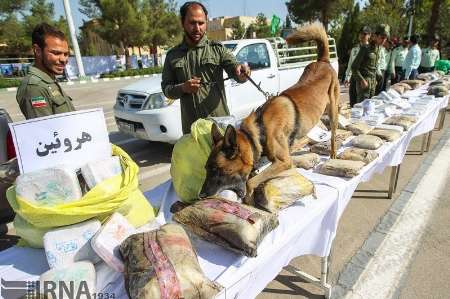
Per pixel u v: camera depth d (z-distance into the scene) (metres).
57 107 1.95
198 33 2.33
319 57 2.70
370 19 22.81
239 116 5.44
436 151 5.06
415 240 2.79
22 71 21.83
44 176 1.22
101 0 24.41
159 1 28.16
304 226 1.64
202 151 1.76
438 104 4.57
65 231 1.23
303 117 2.03
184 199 1.79
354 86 5.85
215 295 1.10
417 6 23.03
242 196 1.65
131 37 25.78
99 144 1.53
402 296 2.18
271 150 1.81
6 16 23.59
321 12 24.41
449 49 18.59
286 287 2.30
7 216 2.44
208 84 2.44
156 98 4.61
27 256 1.36
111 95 12.17
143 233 1.23
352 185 2.15
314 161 2.38
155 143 5.78
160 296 0.99
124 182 1.39
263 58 6.15
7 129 2.67
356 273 2.40
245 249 1.28
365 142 2.66
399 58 9.52
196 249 1.40
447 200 3.49
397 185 3.89
